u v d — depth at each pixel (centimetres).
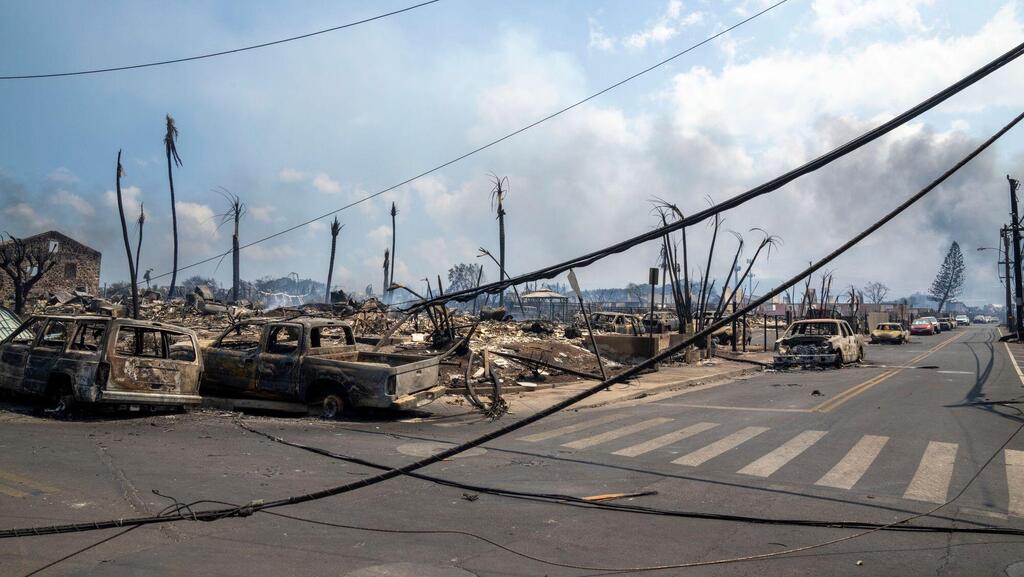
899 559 498
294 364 1158
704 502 654
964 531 561
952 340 4647
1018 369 2144
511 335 2639
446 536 541
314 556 484
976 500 656
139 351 1116
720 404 1418
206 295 3588
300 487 679
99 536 511
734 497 672
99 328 1131
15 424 934
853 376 1984
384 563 473
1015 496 669
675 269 2820
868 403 1367
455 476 755
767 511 622
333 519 579
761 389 1709
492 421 1188
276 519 572
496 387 1320
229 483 682
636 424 1152
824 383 1803
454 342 1794
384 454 862
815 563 489
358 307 2959
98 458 753
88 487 637
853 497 670
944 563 490
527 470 793
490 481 734
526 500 658
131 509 578
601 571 470
